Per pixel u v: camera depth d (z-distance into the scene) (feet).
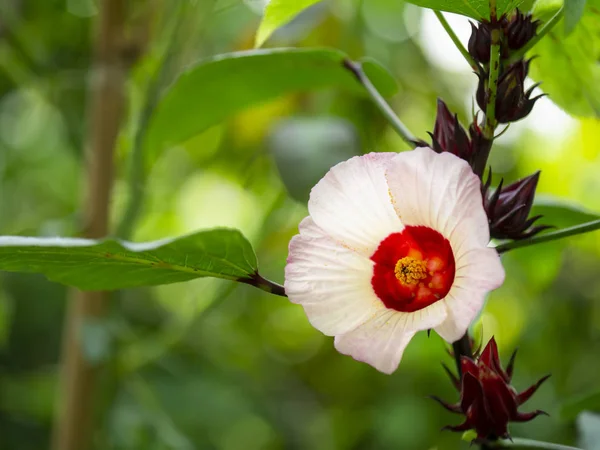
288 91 2.45
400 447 3.78
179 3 2.97
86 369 2.84
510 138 4.33
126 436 3.21
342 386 4.52
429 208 1.63
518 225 1.70
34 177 4.93
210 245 1.65
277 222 3.98
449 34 1.75
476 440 1.69
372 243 1.67
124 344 3.03
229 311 4.50
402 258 1.66
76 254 1.69
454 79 4.09
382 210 1.67
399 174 1.62
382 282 1.66
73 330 2.85
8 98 4.79
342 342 1.63
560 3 1.85
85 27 3.76
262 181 4.13
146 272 1.75
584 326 4.31
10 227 4.77
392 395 4.00
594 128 3.40
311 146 2.81
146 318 4.68
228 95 2.47
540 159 4.38
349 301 1.65
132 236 2.87
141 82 3.20
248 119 3.80
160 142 2.62
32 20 3.71
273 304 4.73
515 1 1.63
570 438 3.52
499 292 4.16
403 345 1.58
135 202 2.80
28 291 4.42
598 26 1.91
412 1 1.68
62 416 2.87
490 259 1.54
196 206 5.14
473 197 1.57
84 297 2.83
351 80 2.33
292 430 4.51
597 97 2.01
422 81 4.10
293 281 1.66
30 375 4.27
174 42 2.84
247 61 2.33
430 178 1.61
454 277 1.60
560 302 4.25
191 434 4.12
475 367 1.66
